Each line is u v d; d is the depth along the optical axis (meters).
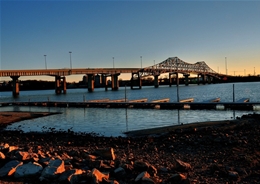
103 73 166.12
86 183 7.76
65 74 143.00
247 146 13.84
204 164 10.95
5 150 10.85
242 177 9.20
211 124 23.53
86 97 106.25
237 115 35.62
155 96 97.19
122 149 15.23
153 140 17.95
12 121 34.59
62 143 18.66
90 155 11.03
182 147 14.75
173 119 33.09
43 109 53.25
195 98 77.94
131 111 43.78
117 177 8.70
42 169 8.48
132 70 189.00
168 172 9.65
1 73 119.00
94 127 28.30
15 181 7.89
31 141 19.83
